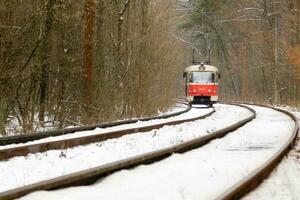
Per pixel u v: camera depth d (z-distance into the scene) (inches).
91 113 1019.3
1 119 840.9
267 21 2701.8
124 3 1235.2
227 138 750.5
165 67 1697.8
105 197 342.6
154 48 1453.0
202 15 3501.5
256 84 3171.8
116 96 1204.5
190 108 1653.5
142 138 740.7
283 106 2203.5
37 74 968.3
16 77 888.3
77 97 1072.2
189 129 907.4
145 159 485.7
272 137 774.5
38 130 902.4
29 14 880.9
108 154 567.8
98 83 1133.7
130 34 1296.8
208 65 1903.3
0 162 481.7
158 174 440.8
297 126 848.9
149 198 340.5
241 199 345.4
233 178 422.3
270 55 2677.2
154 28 1459.2
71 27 1053.2
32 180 406.6
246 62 3174.2
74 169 464.1
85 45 1014.4
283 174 446.6
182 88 3713.1
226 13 3373.5
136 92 1295.5
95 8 1121.4
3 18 833.5
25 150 530.3
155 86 1515.7
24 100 930.1
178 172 451.8
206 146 653.9
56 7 929.5
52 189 358.0
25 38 885.2
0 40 830.5
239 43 3410.4
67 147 601.0
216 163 508.4
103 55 1180.5
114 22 1242.0
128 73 1275.8
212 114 1401.3
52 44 983.0
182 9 3506.4
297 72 2049.7
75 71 1039.6
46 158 516.7
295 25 2317.9
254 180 386.6
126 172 437.1
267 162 445.1
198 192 360.5
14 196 319.3
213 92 1859.0
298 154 582.9
